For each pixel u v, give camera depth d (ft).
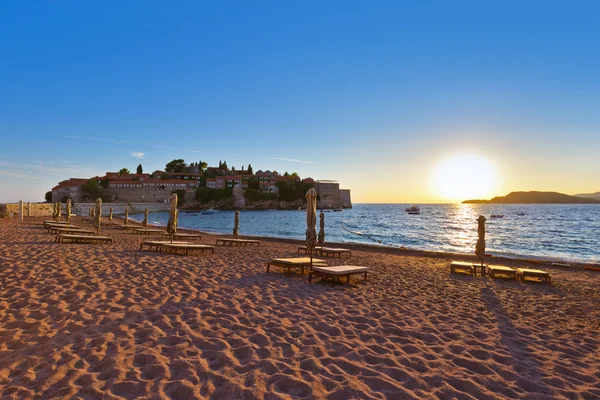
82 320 19.01
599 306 29.17
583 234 158.71
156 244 49.65
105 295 24.17
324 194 601.62
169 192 474.08
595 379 14.99
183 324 19.19
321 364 15.10
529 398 13.08
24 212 158.20
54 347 15.40
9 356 14.37
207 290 27.53
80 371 13.37
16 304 21.13
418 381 13.91
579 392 13.69
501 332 20.90
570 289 36.76
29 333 16.81
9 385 12.13
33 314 19.53
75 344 15.85
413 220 286.66
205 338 17.29
